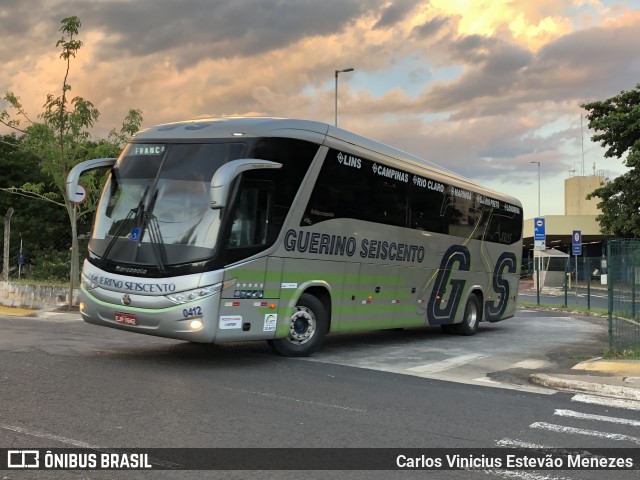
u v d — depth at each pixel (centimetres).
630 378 870
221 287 841
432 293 1338
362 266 1109
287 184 940
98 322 893
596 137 3189
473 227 1502
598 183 7081
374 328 1155
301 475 454
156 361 894
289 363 938
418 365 1006
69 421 561
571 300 3172
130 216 887
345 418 618
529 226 5678
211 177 870
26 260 2047
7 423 548
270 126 928
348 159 1066
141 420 574
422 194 1290
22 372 764
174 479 435
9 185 2641
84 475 436
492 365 1038
